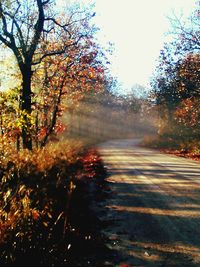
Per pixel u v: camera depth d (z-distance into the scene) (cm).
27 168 1139
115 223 862
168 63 3297
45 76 2466
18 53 1977
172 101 4394
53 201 895
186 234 752
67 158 1802
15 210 650
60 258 596
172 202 1062
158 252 657
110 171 1964
